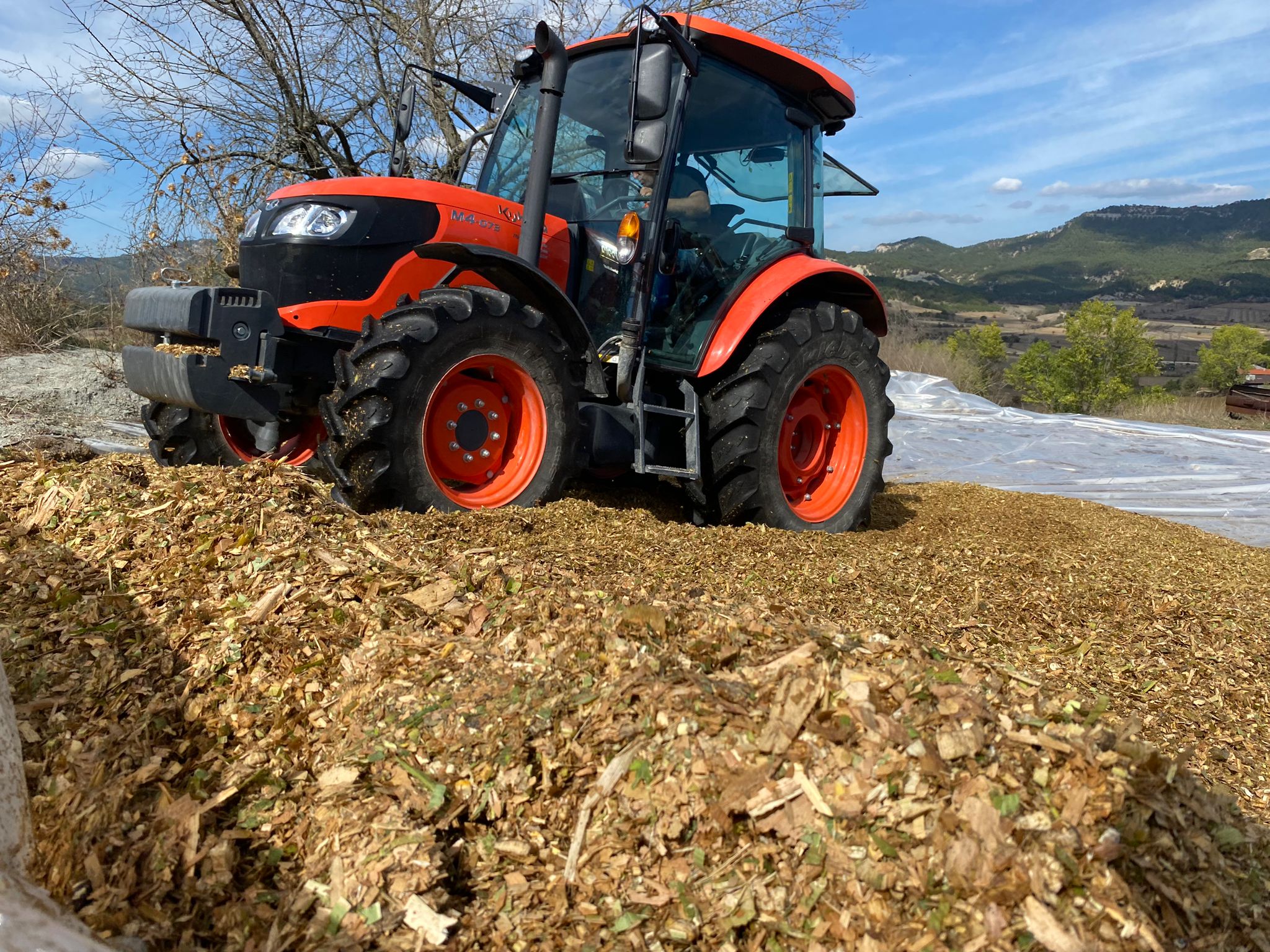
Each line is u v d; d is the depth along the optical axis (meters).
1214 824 1.68
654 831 1.58
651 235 3.84
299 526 2.63
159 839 1.58
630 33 4.04
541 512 3.47
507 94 4.59
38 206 7.83
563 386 3.64
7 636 2.12
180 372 3.32
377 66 8.95
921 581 3.31
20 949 1.13
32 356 6.92
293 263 3.57
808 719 1.70
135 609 2.28
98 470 3.10
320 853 1.57
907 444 7.89
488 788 1.69
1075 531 4.64
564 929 1.44
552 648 2.03
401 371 3.21
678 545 3.35
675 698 1.78
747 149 4.37
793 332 4.18
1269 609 3.44
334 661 2.09
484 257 3.40
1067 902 1.41
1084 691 2.53
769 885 1.49
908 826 1.52
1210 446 8.00
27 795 1.52
